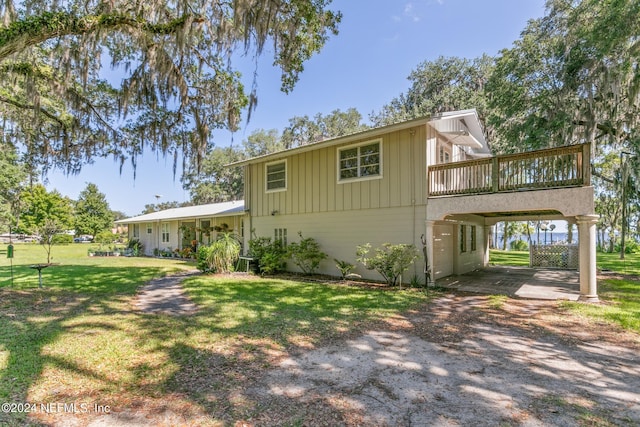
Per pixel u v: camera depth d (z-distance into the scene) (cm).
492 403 277
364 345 416
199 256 1145
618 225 2086
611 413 263
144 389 294
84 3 568
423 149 872
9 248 765
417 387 304
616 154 1666
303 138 3412
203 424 241
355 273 995
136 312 571
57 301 658
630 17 841
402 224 904
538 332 477
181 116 816
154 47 636
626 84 981
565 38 1127
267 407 266
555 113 1167
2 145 896
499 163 753
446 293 769
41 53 689
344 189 1030
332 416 254
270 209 1259
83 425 239
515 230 2750
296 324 500
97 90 827
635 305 623
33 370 329
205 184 3488
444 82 2656
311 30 699
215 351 387
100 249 2130
